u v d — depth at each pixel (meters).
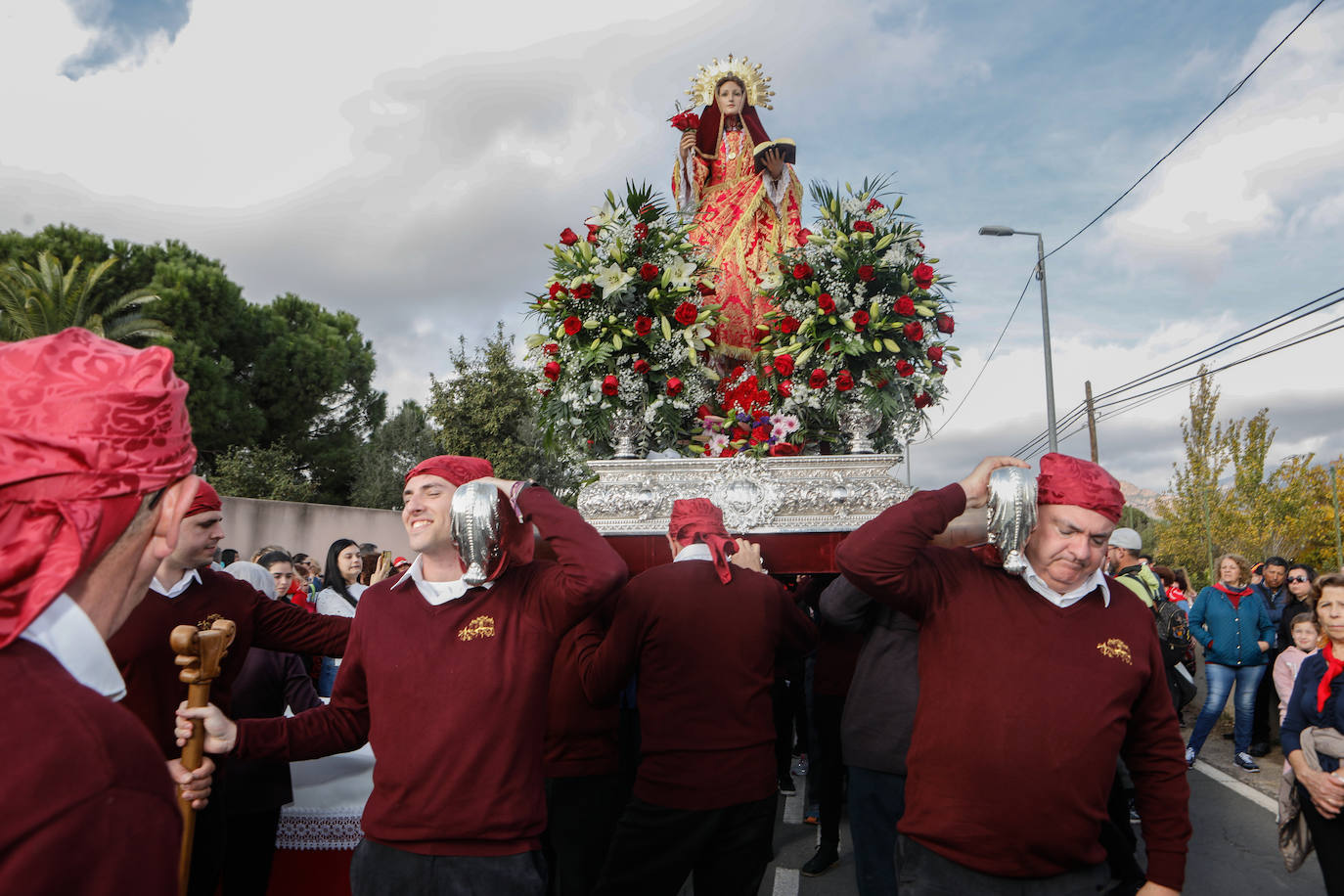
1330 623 3.18
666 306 3.94
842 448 4.24
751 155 4.93
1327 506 15.84
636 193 4.02
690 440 4.25
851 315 3.79
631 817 2.73
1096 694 1.99
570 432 4.20
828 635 4.38
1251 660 6.62
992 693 2.02
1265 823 5.33
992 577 2.18
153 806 0.79
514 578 2.31
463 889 2.03
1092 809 1.98
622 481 3.63
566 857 3.06
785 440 3.96
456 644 2.15
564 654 3.11
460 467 2.37
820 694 4.43
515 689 2.13
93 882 0.72
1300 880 4.38
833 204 4.06
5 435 0.79
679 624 2.72
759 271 4.66
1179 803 2.09
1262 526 16.50
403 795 2.08
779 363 3.90
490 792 2.06
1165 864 2.07
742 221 4.73
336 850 3.20
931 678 2.15
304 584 7.29
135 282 23.06
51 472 0.80
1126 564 6.09
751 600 2.80
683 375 3.98
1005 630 2.06
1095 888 2.03
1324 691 3.20
